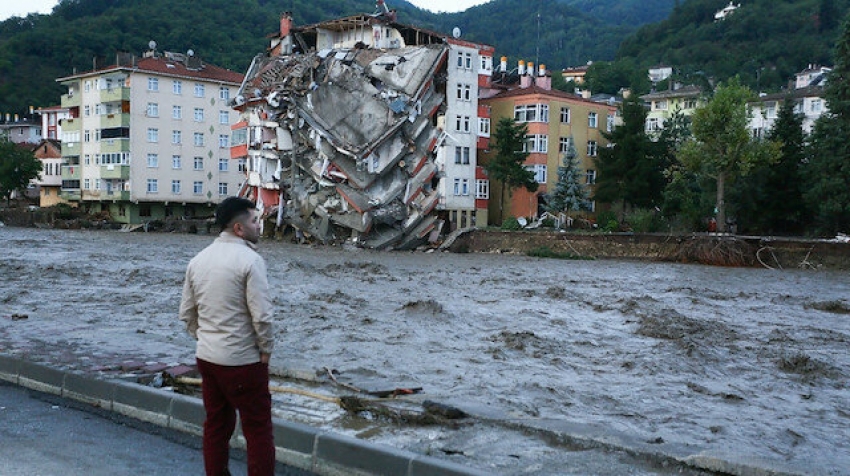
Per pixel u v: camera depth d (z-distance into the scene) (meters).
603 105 69.12
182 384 8.23
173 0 144.00
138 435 6.88
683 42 147.00
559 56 187.50
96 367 8.72
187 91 78.38
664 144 62.41
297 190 58.31
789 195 55.81
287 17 67.75
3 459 5.93
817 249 43.06
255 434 4.96
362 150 54.28
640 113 60.81
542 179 63.94
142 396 7.46
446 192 60.28
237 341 4.85
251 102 62.47
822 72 104.88
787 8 138.50
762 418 8.53
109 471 5.78
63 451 6.24
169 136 77.38
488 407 7.90
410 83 57.62
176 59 81.81
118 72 75.56
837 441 7.60
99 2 152.38
